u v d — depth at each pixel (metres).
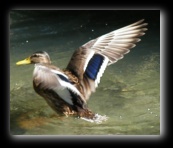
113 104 11.89
